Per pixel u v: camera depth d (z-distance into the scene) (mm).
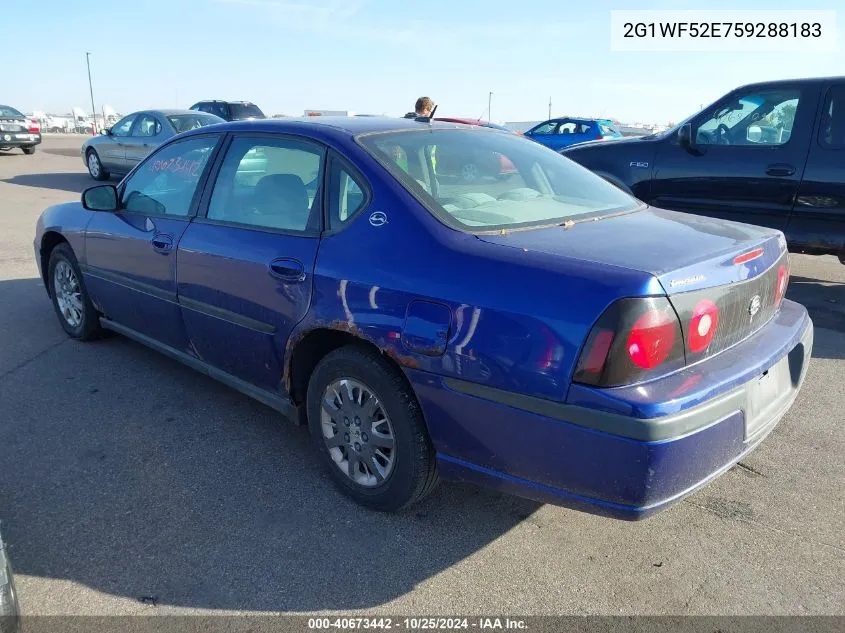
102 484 3131
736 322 2486
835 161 5684
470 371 2391
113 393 4105
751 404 2457
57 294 5023
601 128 17547
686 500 3051
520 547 2730
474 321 2369
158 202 3949
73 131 54906
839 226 5805
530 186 3232
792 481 3199
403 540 2764
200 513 2922
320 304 2836
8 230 9461
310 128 3186
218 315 3422
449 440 2543
